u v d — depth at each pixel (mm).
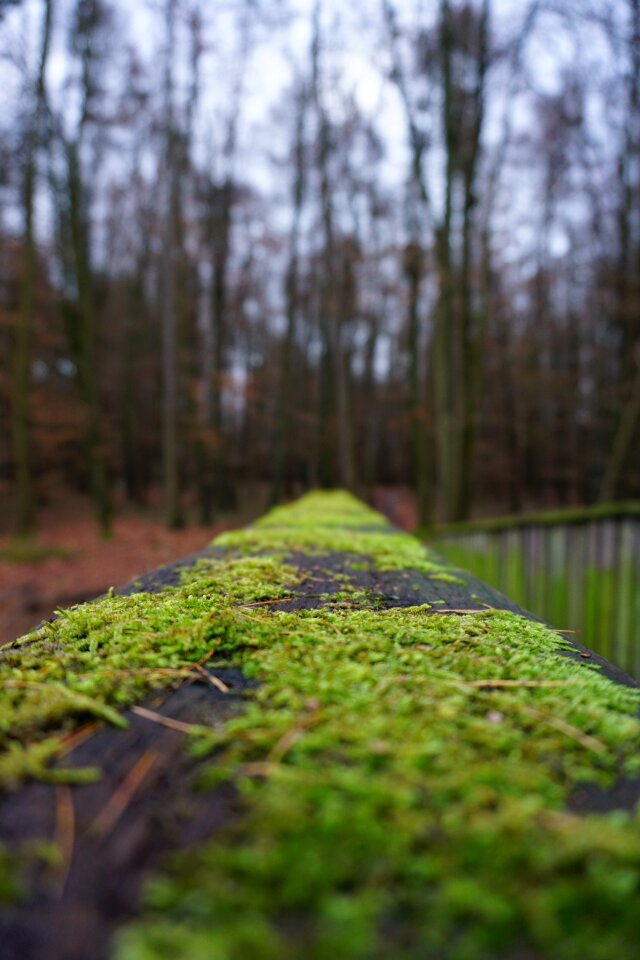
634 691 721
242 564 1598
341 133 16672
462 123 11148
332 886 385
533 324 23250
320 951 334
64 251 16375
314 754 546
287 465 25547
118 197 21094
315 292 20297
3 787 503
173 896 376
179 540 13180
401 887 385
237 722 610
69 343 16188
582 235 19188
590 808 485
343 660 798
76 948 338
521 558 4613
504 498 28453
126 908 369
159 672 756
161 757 553
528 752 564
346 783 484
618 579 3150
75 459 20969
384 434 34438
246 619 974
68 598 7020
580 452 25484
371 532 2984
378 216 18938
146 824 452
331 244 16266
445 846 419
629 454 12836
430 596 1310
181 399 18000
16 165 12055
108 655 812
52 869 403
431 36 11078
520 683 734
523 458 26375
